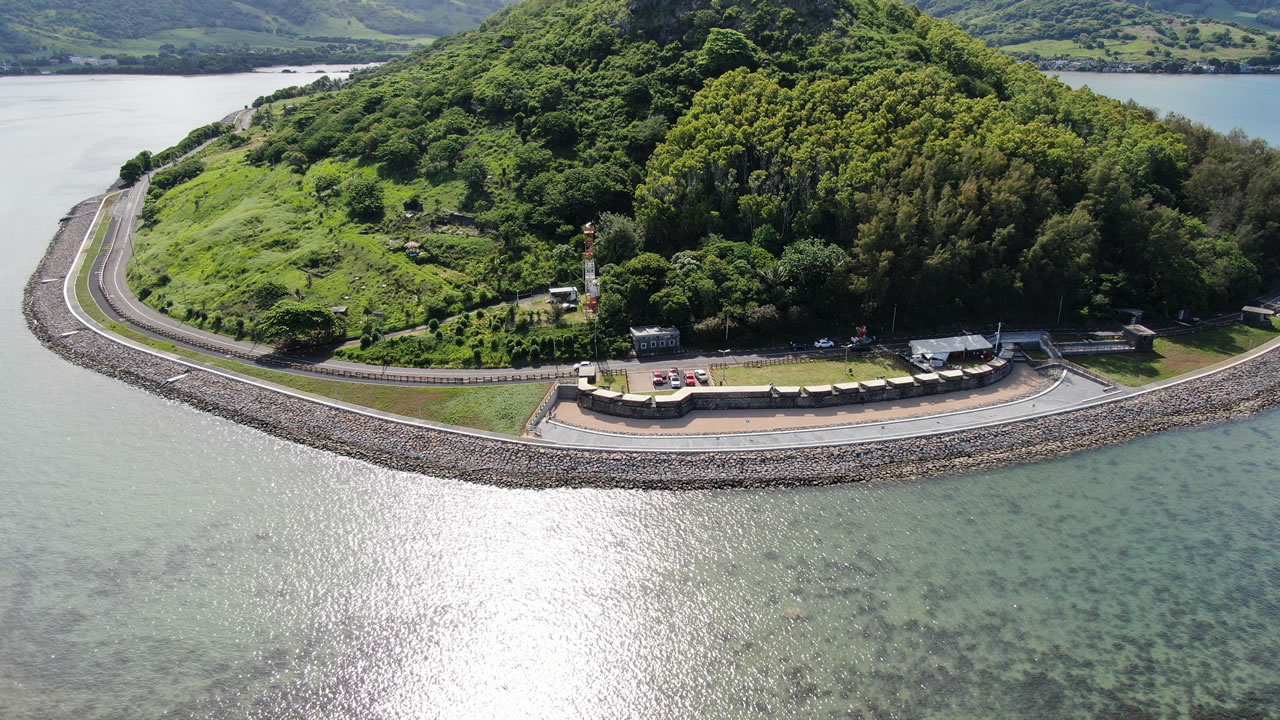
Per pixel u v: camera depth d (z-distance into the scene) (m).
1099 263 183.50
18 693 88.31
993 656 93.06
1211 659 93.12
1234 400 151.75
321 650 95.06
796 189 187.25
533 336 164.50
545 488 124.38
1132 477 128.88
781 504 120.75
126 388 158.50
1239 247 196.25
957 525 116.06
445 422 140.50
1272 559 109.06
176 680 90.38
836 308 173.62
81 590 103.31
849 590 103.00
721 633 96.88
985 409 145.25
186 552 110.38
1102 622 98.12
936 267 169.62
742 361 162.25
